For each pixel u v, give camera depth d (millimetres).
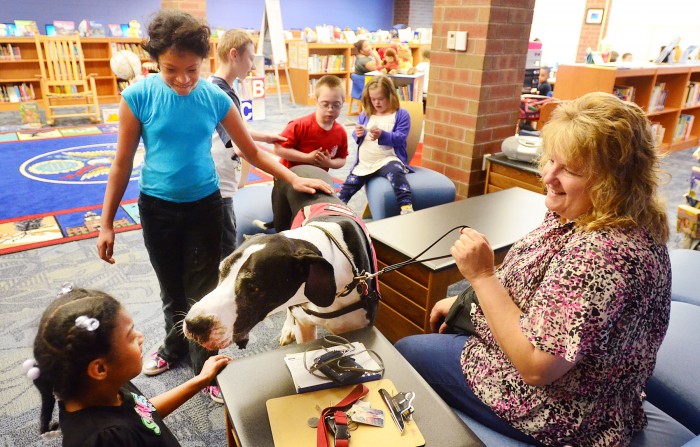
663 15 9898
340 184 4758
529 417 1260
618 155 1044
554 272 1095
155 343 2396
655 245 1085
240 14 11016
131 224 3783
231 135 1931
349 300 1561
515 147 3533
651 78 5723
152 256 1934
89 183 4684
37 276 2994
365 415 1167
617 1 10477
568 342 1038
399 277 2180
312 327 1787
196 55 1600
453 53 3818
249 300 1334
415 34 11711
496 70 3738
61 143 6117
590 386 1172
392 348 1438
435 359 1497
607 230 1074
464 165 3943
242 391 1262
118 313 1051
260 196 3033
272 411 1187
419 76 6734
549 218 1364
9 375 2164
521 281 1266
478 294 1214
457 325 1645
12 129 6758
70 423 1034
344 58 9789
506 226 2359
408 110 3748
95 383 1031
